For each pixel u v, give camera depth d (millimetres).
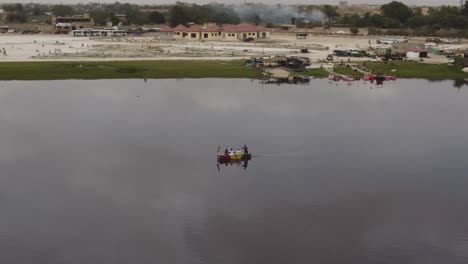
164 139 83812
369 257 47906
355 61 174125
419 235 51562
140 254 48219
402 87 134750
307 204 58906
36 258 47906
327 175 67938
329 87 133000
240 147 79125
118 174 68062
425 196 61094
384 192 62406
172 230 52625
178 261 47000
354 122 95688
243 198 60500
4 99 114250
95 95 119812
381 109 107125
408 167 71312
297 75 145625
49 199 59875
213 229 53219
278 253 48500
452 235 51719
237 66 160750
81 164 71625
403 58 180375
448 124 95188
